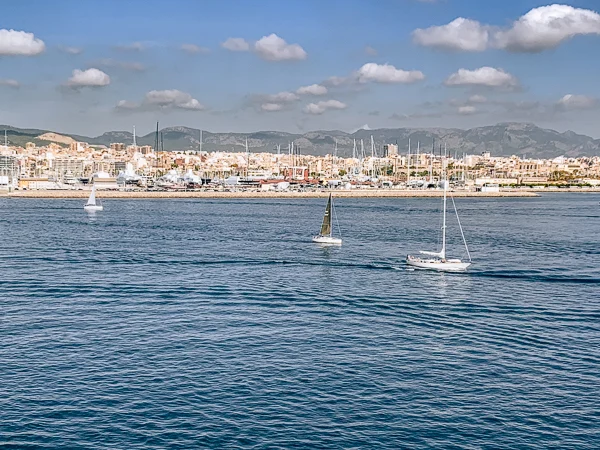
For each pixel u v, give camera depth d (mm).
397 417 46844
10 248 133625
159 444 42500
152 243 145750
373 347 62625
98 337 64562
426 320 73750
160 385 51906
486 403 49438
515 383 53469
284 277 101312
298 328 69125
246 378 53625
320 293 88438
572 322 73688
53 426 44781
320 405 48625
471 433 44625
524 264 118500
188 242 148250
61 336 64875
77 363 56750
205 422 45594
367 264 116188
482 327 70812
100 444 42438
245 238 157750
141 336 65062
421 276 104000
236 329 68188
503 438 44000
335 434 44219
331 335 66562
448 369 56594
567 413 47875
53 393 50125
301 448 42312
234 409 47719
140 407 47812
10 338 63969
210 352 60156
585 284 98625
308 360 58375
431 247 143625
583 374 55750
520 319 74812
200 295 85875
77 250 131375
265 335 66125
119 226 187000
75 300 81875
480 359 59438
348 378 54062
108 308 77375
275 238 158125
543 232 182750
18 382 52188
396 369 56438
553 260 124375
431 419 46625
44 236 157875
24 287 90188
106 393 50219
